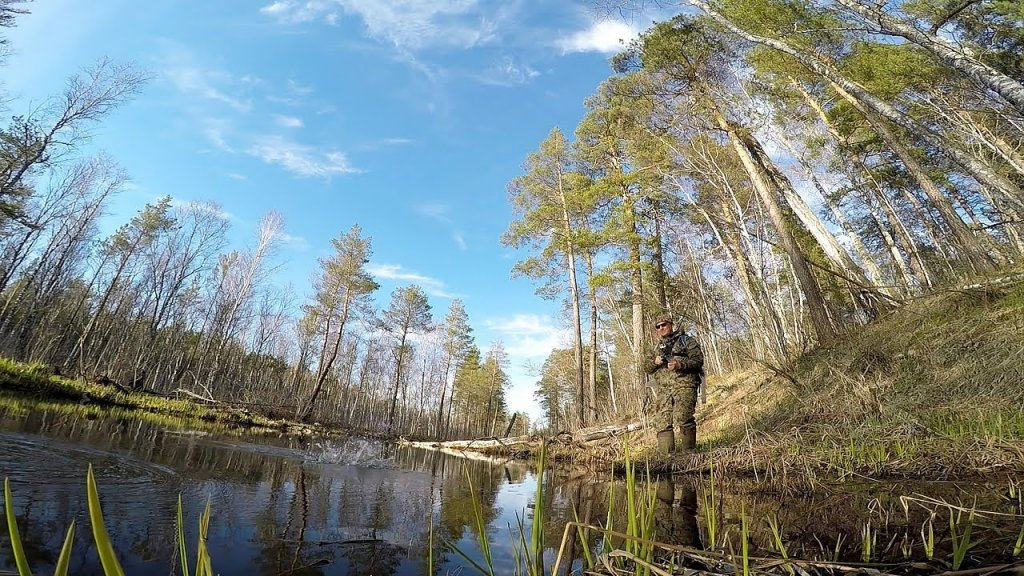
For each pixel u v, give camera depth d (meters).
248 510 2.01
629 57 12.51
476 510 1.21
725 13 9.98
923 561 1.30
